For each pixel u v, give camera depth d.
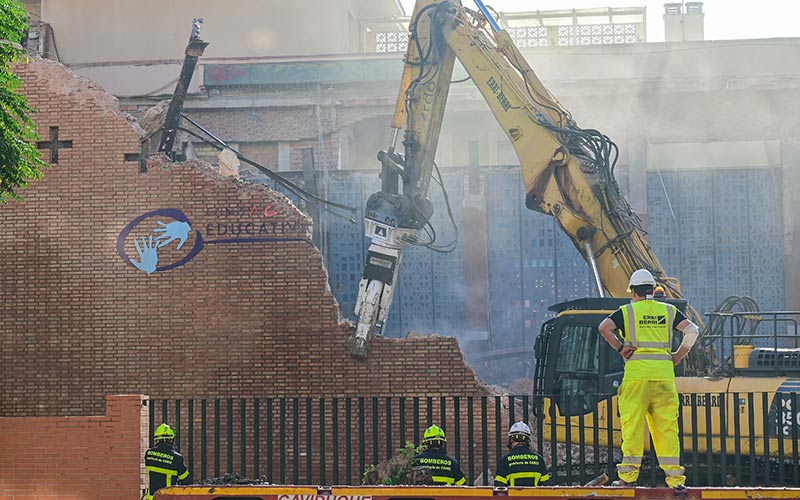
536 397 26.78
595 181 34.47
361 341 38.81
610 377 31.16
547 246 61.03
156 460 23.19
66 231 40.50
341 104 69.31
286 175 61.47
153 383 39.59
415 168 38.59
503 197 61.53
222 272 39.97
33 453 31.47
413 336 39.84
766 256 62.47
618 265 33.81
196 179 40.41
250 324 39.66
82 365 39.88
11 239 40.62
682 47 69.00
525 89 37.00
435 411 38.50
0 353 40.19
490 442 37.91
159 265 40.12
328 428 38.69
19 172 34.12
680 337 31.05
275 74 69.50
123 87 71.94
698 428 29.23
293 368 39.28
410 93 38.53
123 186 40.56
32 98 41.03
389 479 26.19
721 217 63.16
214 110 69.75
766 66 68.25
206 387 39.44
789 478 28.95
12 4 33.66
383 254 39.06
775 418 28.50
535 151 35.06
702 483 29.25
